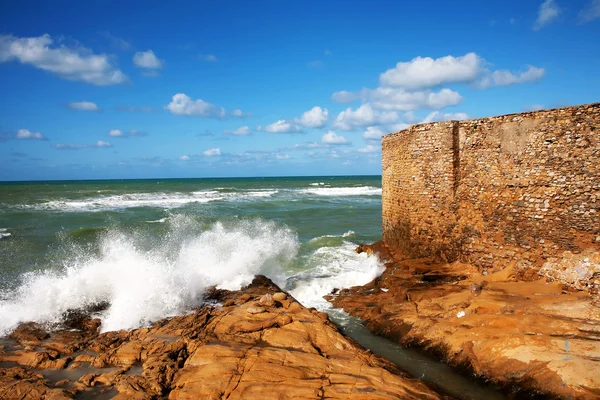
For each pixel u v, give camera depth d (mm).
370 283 13547
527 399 6945
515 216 11086
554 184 10242
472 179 12289
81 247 19719
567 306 8555
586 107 9664
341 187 76688
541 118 10539
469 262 12297
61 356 8609
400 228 15125
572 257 9789
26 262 16547
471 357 8055
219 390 6773
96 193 53344
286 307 10586
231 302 11336
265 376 7098
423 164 13656
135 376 7387
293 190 65938
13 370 7828
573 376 6723
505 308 8969
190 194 54062
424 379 7840
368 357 8188
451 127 12688
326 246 20094
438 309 10039
